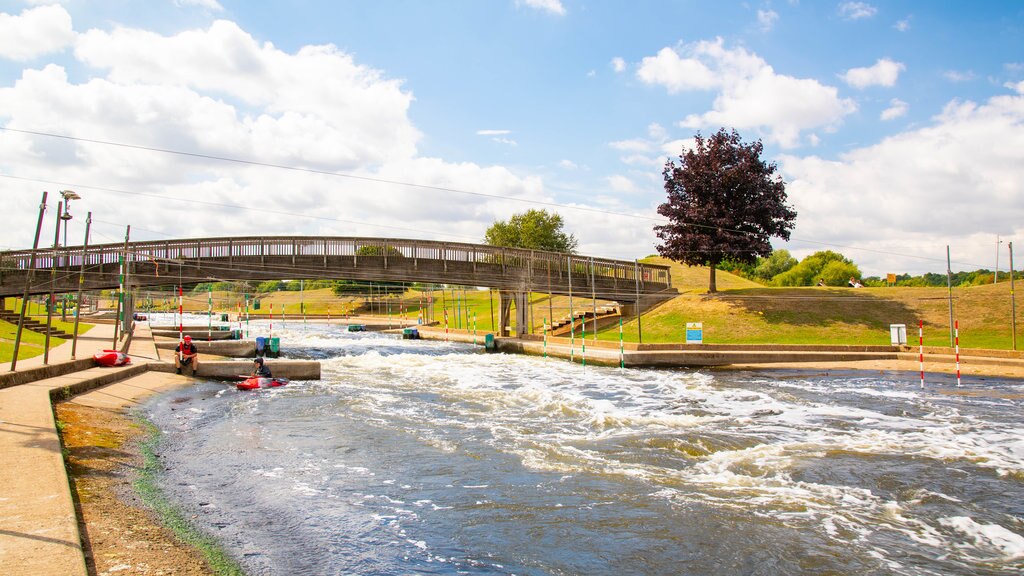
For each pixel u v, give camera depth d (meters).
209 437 19.02
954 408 24.14
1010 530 11.38
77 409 20.03
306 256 50.03
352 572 9.37
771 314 55.19
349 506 12.52
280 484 13.96
